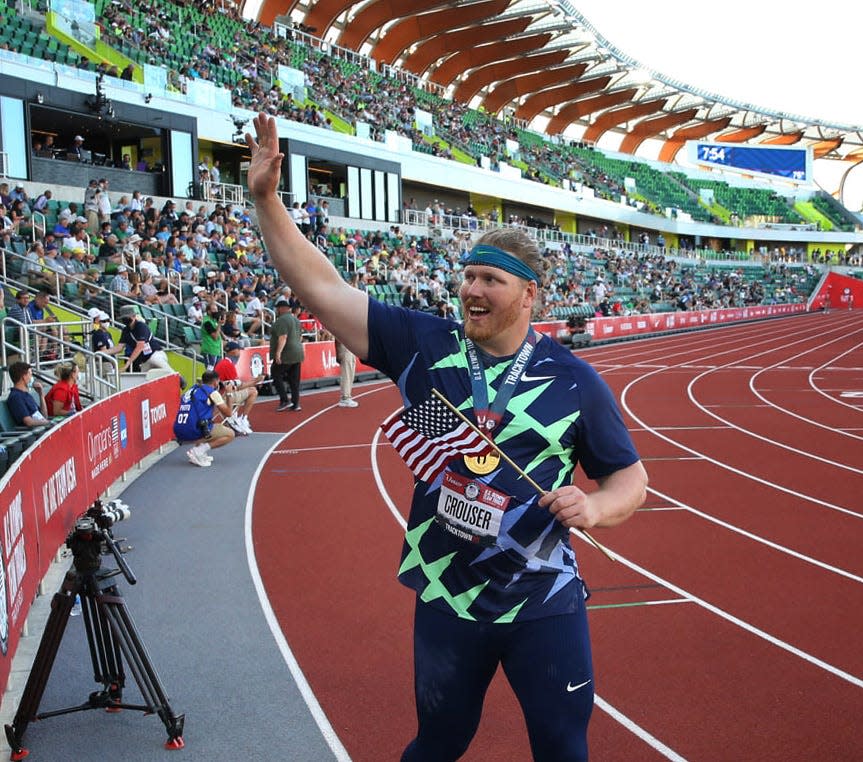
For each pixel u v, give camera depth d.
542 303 2.79
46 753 4.13
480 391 2.69
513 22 51.84
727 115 75.38
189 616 5.90
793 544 7.69
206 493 9.66
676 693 4.76
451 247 37.22
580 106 68.81
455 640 2.67
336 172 35.06
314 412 16.22
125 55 27.47
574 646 2.66
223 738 4.27
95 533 4.16
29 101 22.00
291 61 39.03
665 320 44.88
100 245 18.38
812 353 31.89
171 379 12.88
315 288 2.74
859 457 11.95
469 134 50.03
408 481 10.33
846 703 4.64
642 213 60.50
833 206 79.25
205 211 25.05
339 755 4.11
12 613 4.82
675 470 11.11
